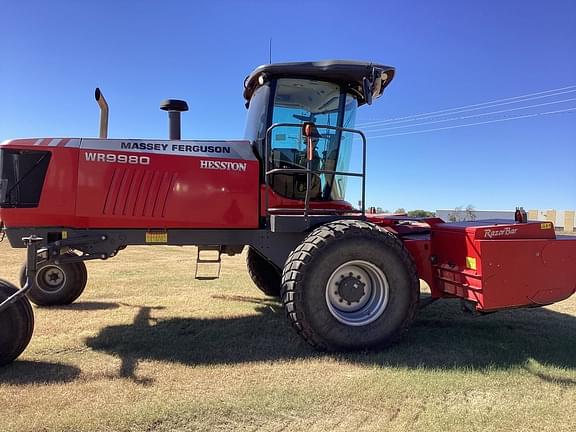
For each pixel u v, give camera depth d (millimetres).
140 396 3078
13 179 4316
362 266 4238
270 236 4645
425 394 3166
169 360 3828
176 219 4484
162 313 5484
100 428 2666
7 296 3641
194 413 2852
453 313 5656
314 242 4074
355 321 4168
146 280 7797
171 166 4508
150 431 2656
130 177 4438
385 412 2908
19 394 3094
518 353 4051
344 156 5234
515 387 3316
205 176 4559
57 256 4301
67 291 5855
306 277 4016
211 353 4016
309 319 4004
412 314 4270
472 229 4199
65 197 4340
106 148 4434
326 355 3984
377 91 5043
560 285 4301
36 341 4305
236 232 4617
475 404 3033
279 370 3604
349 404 3006
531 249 4219
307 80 4953
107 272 8695
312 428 2707
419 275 4680
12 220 4293
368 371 3594
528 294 4203
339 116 5098
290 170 4414
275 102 4938
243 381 3369
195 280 7848
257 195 4688
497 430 2713
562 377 3508
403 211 7793
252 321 5133
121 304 5965
